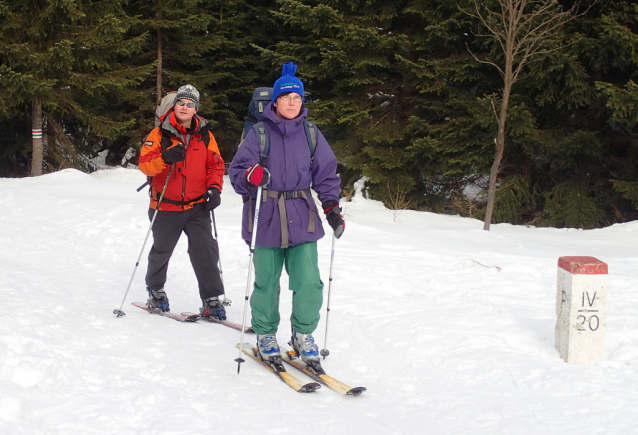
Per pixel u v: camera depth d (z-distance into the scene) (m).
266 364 3.85
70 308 4.90
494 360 3.92
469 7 11.45
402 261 6.75
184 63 16.34
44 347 3.74
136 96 15.39
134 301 5.52
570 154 11.82
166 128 4.77
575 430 2.99
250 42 15.95
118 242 7.99
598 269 3.83
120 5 14.55
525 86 11.67
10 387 3.13
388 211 12.29
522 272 6.23
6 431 2.75
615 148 12.48
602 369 3.75
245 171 3.61
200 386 3.48
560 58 10.71
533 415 3.18
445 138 12.45
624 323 4.50
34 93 13.52
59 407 2.99
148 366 3.70
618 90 10.34
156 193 4.95
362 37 12.33
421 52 12.97
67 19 13.93
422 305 5.25
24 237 8.49
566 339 3.89
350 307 5.26
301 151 3.71
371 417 3.18
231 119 16.55
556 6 10.96
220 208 10.38
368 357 4.13
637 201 11.42
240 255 7.19
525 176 12.70
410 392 3.56
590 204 11.94
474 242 8.70
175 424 2.93
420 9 12.54
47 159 15.87
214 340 4.40
